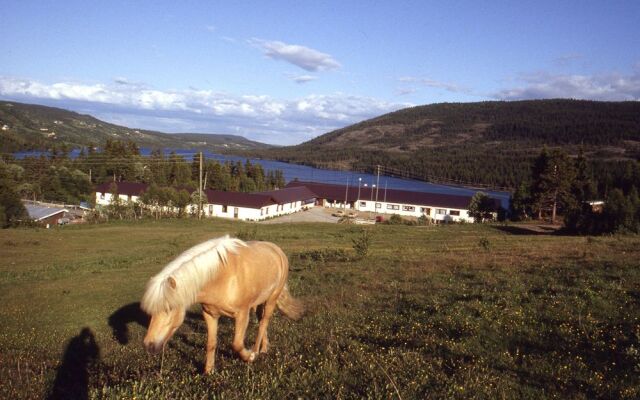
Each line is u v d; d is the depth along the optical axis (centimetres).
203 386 558
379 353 704
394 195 8669
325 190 9256
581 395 551
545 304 980
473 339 778
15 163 8181
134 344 950
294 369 629
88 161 9269
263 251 705
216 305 607
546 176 5862
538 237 3762
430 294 1196
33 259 2811
